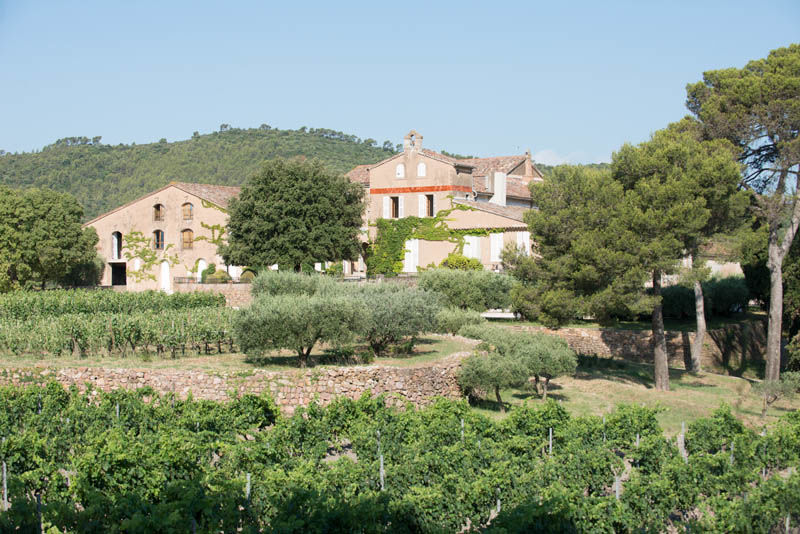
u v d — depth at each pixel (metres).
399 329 28.17
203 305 41.47
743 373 40.19
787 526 15.96
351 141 156.88
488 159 64.19
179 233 58.12
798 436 19.84
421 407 25.27
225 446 16.77
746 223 32.12
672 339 38.62
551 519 14.50
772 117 31.48
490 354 27.89
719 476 17.05
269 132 152.75
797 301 35.50
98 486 15.12
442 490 15.37
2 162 127.19
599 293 29.97
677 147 30.11
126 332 28.09
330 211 48.06
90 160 128.88
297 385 23.73
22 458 16.91
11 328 28.73
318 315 25.28
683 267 30.09
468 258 50.09
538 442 18.59
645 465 17.80
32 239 53.00
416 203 53.84
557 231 31.59
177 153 133.00
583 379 32.66
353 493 15.45
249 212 48.12
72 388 21.81
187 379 23.75
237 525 14.07
